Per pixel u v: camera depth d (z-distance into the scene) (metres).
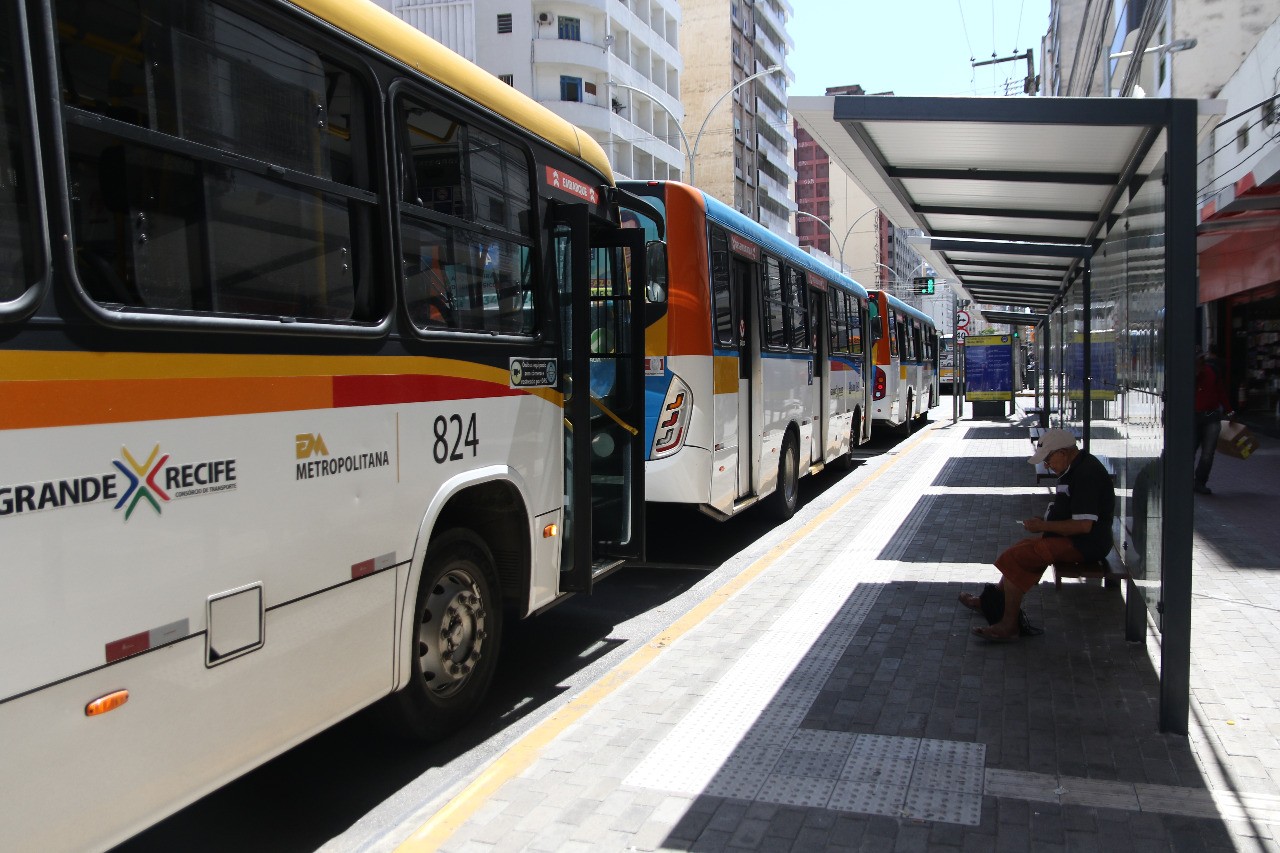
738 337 9.12
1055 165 6.38
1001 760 4.09
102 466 2.58
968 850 3.36
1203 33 19.19
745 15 80.31
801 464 11.87
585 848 3.43
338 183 3.63
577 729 4.54
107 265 2.64
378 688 3.84
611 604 7.38
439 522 4.54
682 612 7.10
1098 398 8.35
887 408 20.06
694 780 3.96
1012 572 5.71
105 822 2.61
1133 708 4.65
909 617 6.38
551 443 5.40
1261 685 4.95
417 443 4.07
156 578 2.75
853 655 5.59
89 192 2.60
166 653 2.79
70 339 2.50
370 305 3.81
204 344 2.94
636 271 6.34
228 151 3.10
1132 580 5.44
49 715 2.44
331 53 3.63
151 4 2.84
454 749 4.60
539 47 54.09
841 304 14.94
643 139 61.09
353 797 4.10
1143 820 3.54
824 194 147.75
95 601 2.56
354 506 3.64
